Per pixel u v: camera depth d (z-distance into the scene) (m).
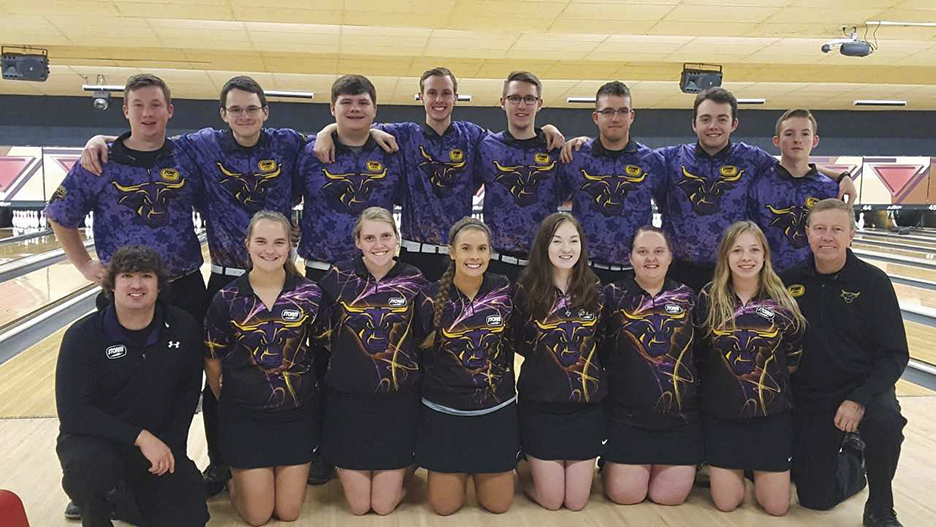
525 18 4.66
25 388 2.72
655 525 1.70
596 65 6.39
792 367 1.84
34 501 1.77
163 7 4.39
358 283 1.72
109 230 1.84
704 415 1.81
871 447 1.66
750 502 1.85
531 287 1.77
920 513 1.76
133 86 1.78
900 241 8.75
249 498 1.65
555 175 2.20
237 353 1.66
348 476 1.71
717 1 4.38
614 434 1.81
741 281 1.79
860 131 9.18
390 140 2.05
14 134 8.08
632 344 1.79
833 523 1.72
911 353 3.39
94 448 1.46
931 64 6.43
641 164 2.18
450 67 6.36
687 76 6.35
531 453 1.78
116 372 1.54
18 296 4.48
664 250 1.79
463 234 1.70
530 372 1.79
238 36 5.36
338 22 4.68
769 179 2.19
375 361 1.70
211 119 8.27
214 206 1.92
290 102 8.41
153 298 1.54
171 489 1.58
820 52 5.96
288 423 1.67
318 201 2.01
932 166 8.78
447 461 1.69
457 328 1.70
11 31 5.12
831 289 1.81
